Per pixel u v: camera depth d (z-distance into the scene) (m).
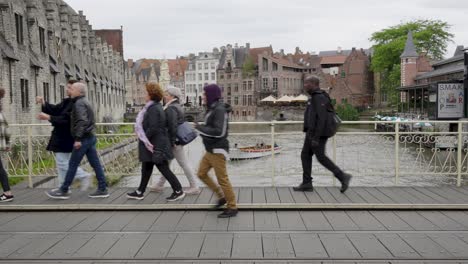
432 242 6.03
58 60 37.75
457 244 5.94
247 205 7.76
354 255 5.55
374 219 7.19
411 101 61.91
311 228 6.71
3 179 8.19
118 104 78.94
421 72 68.56
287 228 6.72
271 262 5.35
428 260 5.38
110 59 72.50
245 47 105.50
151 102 8.01
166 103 8.71
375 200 8.08
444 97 30.36
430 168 10.07
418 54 70.50
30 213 7.73
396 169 9.67
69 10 47.56
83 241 6.18
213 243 6.04
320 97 8.10
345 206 7.74
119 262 5.39
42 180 10.78
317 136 8.13
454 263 5.29
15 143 11.34
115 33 87.44
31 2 29.75
